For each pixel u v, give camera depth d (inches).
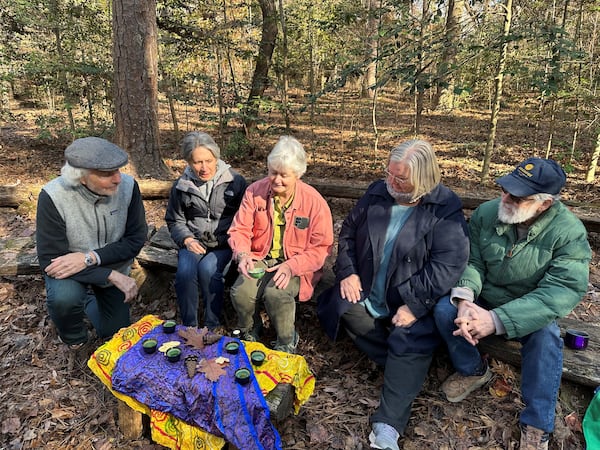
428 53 179.3
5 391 95.8
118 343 84.2
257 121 266.4
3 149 277.1
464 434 84.8
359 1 224.5
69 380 98.9
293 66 267.3
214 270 103.1
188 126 352.8
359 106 369.7
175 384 74.2
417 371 85.7
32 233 159.5
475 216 92.2
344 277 95.4
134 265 122.2
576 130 211.2
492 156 249.6
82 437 84.8
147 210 179.5
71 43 271.9
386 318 94.4
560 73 167.9
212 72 328.2
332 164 234.7
